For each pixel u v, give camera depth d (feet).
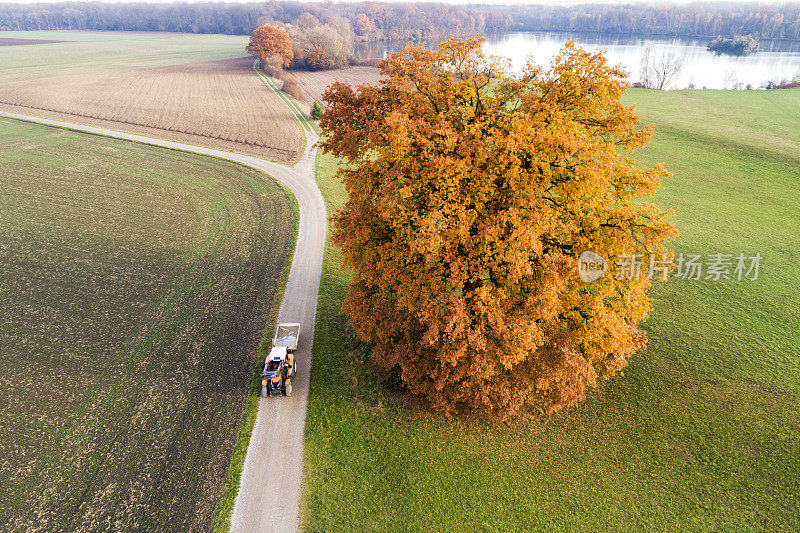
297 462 66.95
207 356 87.45
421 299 70.49
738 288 109.91
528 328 62.90
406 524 59.47
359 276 85.92
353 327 86.48
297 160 198.18
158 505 60.90
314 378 82.74
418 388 74.84
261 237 132.98
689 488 64.64
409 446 70.28
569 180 65.51
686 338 93.81
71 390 79.77
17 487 63.26
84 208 148.15
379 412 76.02
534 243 60.18
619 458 69.05
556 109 66.74
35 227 135.54
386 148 69.87
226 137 222.28
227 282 111.34
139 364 85.46
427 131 66.95
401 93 75.97
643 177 67.00
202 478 64.44
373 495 62.90
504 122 66.23
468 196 65.51
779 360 87.15
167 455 67.82
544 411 77.36
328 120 82.79
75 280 111.55
